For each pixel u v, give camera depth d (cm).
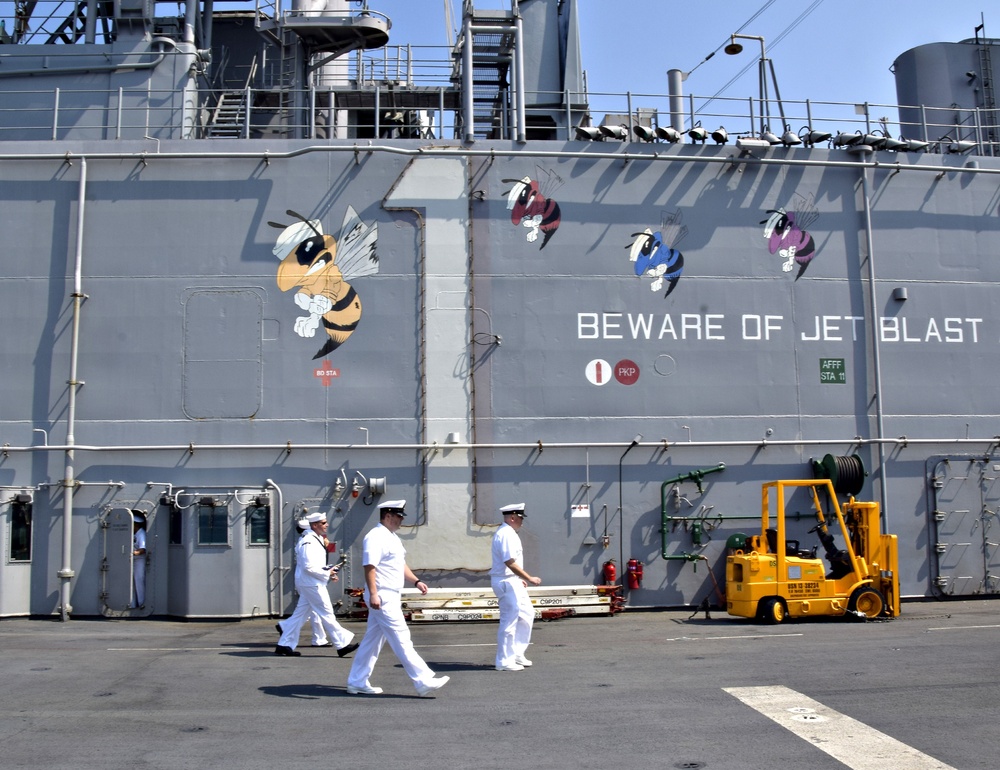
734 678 997
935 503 1688
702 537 1605
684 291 1653
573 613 1492
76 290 1555
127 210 1589
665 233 1659
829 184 1723
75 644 1266
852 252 1716
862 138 1720
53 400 1548
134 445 1544
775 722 816
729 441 1631
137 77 1752
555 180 1644
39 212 1583
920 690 934
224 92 1855
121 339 1566
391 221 1611
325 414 1566
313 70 2000
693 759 713
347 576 1538
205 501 1509
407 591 1506
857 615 1427
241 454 1551
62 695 940
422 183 1620
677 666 1068
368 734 787
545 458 1587
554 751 737
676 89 1889
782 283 1684
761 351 1661
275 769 695
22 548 1520
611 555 1584
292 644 1174
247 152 1602
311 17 1878
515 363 1599
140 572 1529
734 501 1622
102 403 1552
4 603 1497
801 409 1662
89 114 1741
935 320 1731
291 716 849
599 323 1623
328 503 1548
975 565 1688
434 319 1595
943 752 727
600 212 1647
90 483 1535
